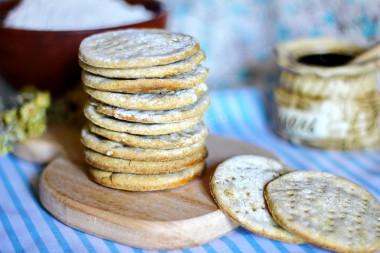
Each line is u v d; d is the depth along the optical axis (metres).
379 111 0.46
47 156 0.45
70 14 0.46
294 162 0.45
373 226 0.33
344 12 0.57
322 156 0.47
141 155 0.37
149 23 0.44
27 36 0.43
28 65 0.46
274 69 0.65
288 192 0.35
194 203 0.36
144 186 0.37
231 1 0.64
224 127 0.53
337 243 0.31
